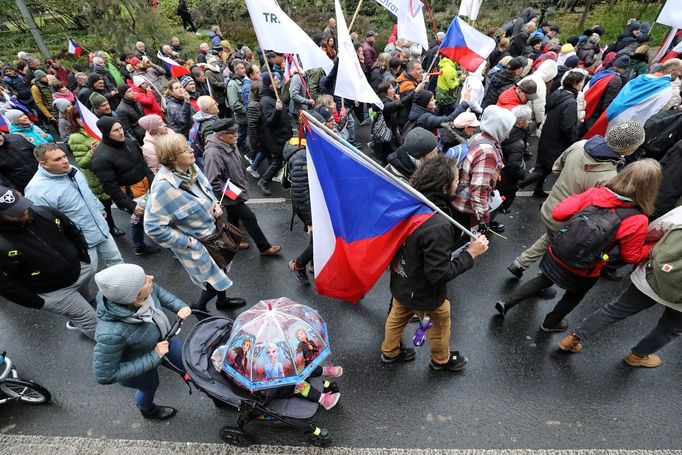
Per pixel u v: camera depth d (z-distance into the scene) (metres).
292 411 2.45
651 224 2.90
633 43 8.80
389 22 15.95
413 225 2.45
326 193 2.60
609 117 5.18
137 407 3.13
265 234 5.30
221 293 3.92
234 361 2.28
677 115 4.24
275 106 5.56
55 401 3.22
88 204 3.54
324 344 2.41
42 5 15.93
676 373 3.26
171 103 6.96
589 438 2.85
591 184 3.40
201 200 3.34
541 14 15.86
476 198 3.58
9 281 2.77
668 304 2.75
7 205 2.60
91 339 3.80
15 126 5.46
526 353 3.48
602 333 3.62
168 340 2.55
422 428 2.95
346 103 7.35
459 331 3.73
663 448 2.78
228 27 16.94
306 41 4.73
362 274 2.74
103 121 4.12
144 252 5.02
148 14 14.45
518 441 2.85
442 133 4.45
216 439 2.92
